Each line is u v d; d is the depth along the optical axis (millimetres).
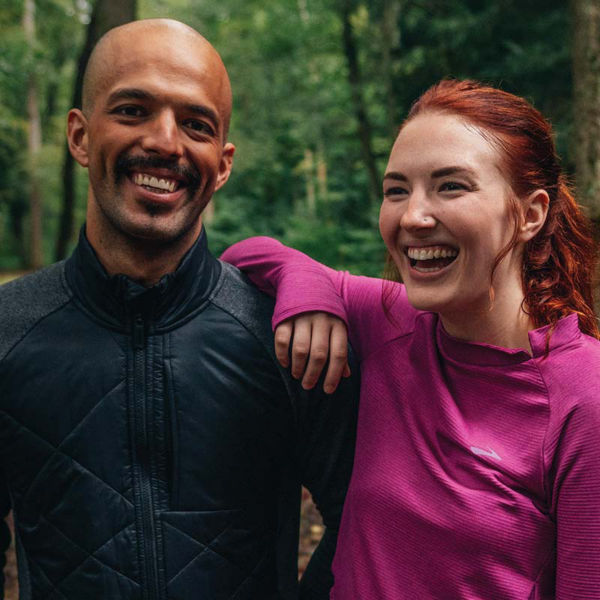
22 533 1408
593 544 1038
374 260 10812
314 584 1603
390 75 10625
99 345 1373
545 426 1104
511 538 1102
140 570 1341
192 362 1391
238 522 1413
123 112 1295
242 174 21781
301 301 1301
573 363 1111
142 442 1360
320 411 1451
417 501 1188
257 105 21422
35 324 1388
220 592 1388
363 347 1431
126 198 1317
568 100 8094
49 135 27016
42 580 1389
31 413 1356
